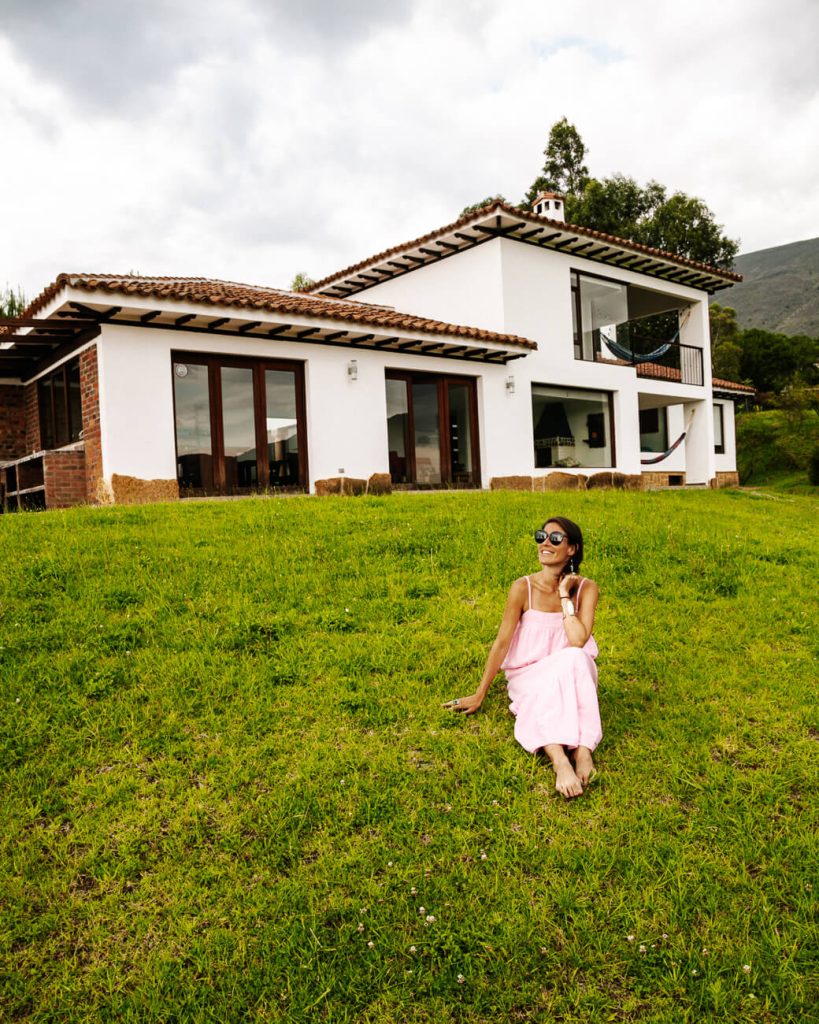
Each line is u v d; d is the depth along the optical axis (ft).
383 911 9.45
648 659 16.81
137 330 39.19
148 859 10.38
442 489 53.21
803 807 11.59
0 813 11.25
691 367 76.59
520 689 13.42
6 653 15.96
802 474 120.67
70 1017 8.17
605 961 8.84
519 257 58.08
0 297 80.74
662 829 11.02
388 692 14.90
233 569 21.47
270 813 11.20
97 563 21.57
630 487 60.44
